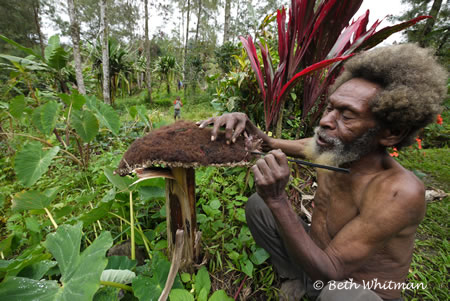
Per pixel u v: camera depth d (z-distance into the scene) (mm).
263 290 1320
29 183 1881
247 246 1440
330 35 1751
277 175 827
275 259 1333
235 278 1350
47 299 857
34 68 5086
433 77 781
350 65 952
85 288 825
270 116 1918
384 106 783
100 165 2592
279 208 881
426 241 1765
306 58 1911
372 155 939
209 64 16031
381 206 840
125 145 3391
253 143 1009
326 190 1140
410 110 754
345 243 891
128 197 1573
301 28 1667
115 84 11883
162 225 1495
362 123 849
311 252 884
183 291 992
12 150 3250
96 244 940
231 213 1648
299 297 1216
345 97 869
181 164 858
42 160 1963
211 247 1396
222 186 2123
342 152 910
